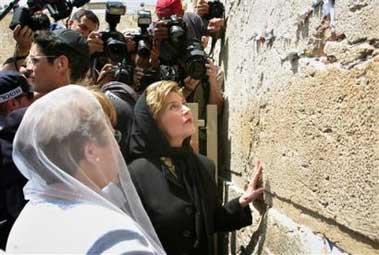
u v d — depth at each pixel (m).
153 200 2.38
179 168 2.49
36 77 2.66
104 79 3.42
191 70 3.36
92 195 1.25
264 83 2.51
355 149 1.50
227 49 3.63
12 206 2.15
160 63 3.65
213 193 2.59
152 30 3.81
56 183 1.26
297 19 2.01
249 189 2.59
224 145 3.61
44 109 1.30
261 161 2.57
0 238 2.14
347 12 1.58
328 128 1.70
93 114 1.31
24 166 1.30
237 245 3.07
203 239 2.51
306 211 1.93
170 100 2.49
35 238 1.20
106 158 1.31
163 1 3.75
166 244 2.38
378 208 1.37
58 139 1.27
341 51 1.63
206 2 3.80
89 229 1.17
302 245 1.92
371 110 1.41
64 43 2.67
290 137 2.08
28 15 3.45
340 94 1.61
